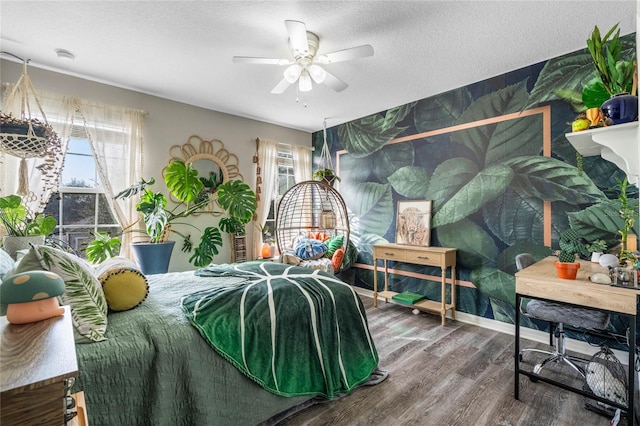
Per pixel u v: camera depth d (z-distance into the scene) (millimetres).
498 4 1900
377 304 3732
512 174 2809
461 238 3182
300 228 4410
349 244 4160
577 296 1549
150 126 3268
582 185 2414
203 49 2416
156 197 2988
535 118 2672
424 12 1979
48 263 1223
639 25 871
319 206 4707
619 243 2227
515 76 2795
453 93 3242
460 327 2975
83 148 2871
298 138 4746
